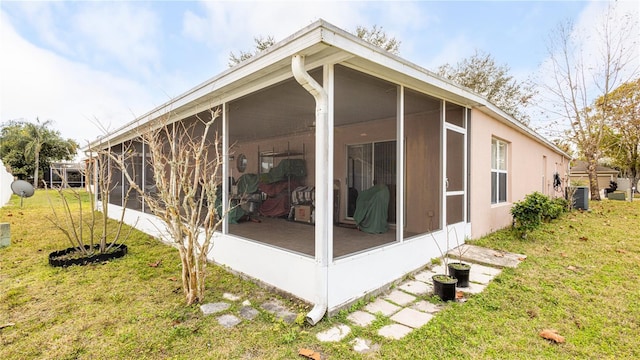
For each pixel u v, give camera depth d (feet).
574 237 18.81
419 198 13.25
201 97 13.14
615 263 13.57
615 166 77.97
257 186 14.99
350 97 11.03
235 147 14.80
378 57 8.97
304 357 7.00
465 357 6.97
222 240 13.41
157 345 7.44
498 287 10.92
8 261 14.02
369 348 7.33
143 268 13.12
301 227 13.19
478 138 17.99
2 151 76.23
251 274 11.65
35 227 22.38
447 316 8.85
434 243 13.96
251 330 8.11
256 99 12.35
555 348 7.30
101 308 9.37
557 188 39.04
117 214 26.23
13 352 7.16
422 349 7.26
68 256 14.17
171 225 9.84
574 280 11.50
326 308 8.77
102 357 6.99
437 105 14.34
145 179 20.22
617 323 8.43
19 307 9.45
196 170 9.82
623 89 43.04
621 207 35.86
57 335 7.87
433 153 14.11
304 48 7.82
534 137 27.58
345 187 11.55
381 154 12.23
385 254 10.96
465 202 16.78
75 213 30.30
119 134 22.34
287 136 14.24
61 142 79.15
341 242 11.08
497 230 20.63
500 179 22.48
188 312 9.10
